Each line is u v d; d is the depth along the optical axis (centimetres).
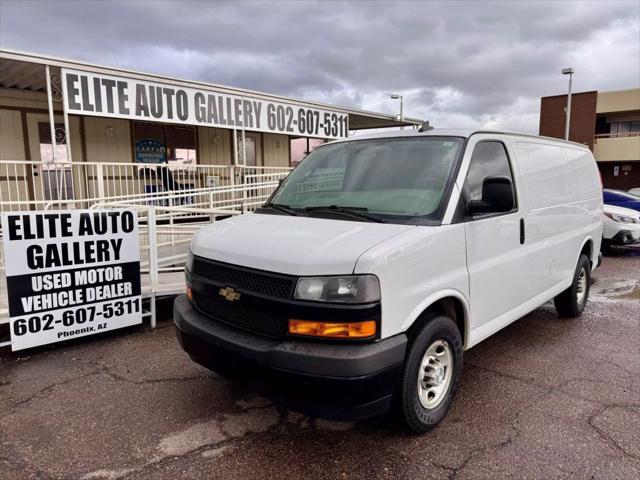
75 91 804
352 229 304
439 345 324
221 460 291
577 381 406
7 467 283
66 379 400
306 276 269
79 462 288
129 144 1091
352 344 265
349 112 1409
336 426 330
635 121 3409
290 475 278
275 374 271
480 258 354
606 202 1362
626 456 298
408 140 385
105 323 487
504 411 354
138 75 882
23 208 955
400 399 298
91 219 469
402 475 279
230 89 1050
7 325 520
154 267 528
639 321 579
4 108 946
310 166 421
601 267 961
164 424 331
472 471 283
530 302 440
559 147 512
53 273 451
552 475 279
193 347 320
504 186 331
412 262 289
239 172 1106
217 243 325
